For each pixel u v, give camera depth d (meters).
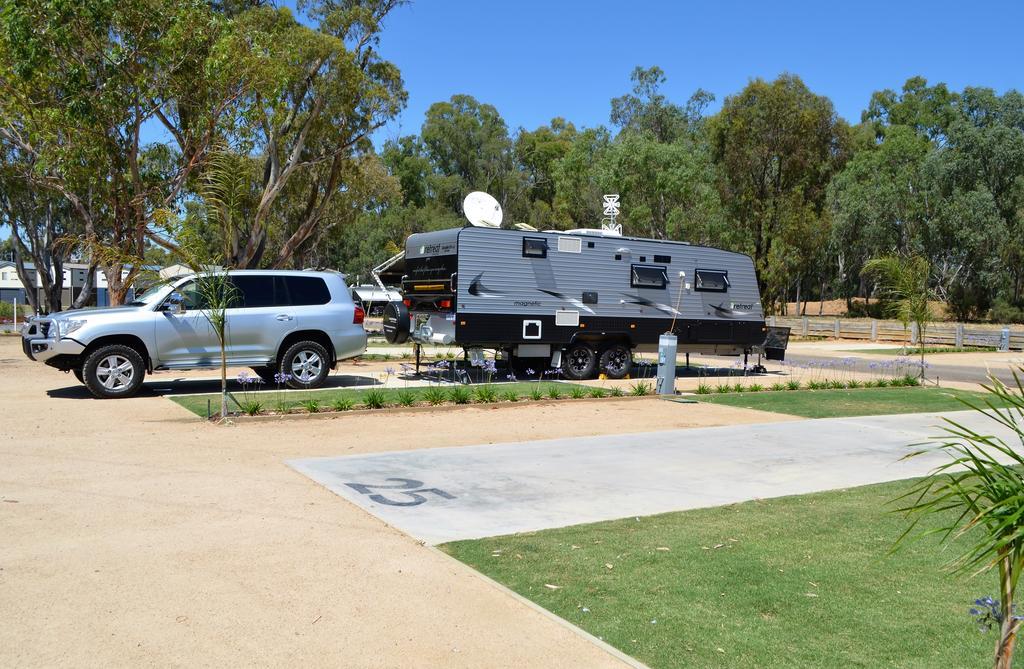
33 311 30.33
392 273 18.75
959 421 12.15
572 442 9.82
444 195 77.00
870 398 14.91
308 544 5.51
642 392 14.55
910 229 55.09
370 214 63.00
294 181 24.61
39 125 17.75
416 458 8.60
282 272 13.94
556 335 16.20
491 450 9.17
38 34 16.50
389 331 16.97
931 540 5.88
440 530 5.95
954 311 57.22
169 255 14.62
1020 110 61.12
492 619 4.32
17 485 6.96
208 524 5.92
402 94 23.33
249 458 8.38
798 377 19.50
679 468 8.43
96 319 12.45
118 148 18.03
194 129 18.53
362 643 3.97
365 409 11.91
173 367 12.98
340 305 14.32
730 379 18.66
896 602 4.65
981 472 2.92
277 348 13.69
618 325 17.02
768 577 5.04
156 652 3.81
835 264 68.44
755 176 46.75
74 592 4.52
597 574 5.04
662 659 3.87
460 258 14.99
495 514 6.44
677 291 17.84
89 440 9.14
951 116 76.88
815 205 58.44
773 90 44.97
